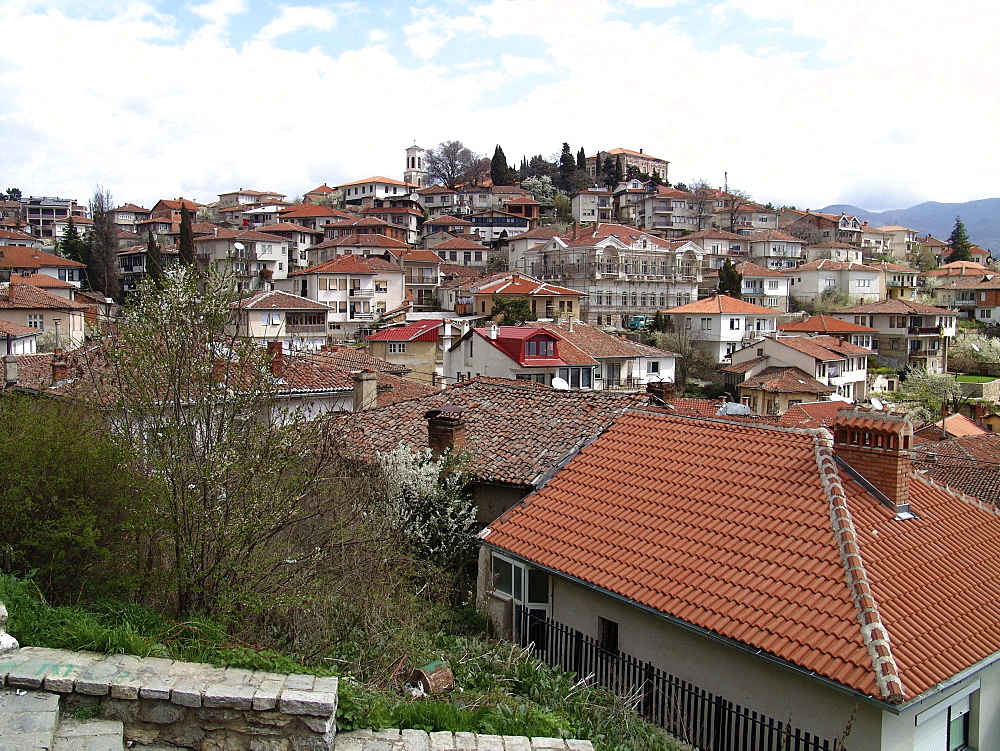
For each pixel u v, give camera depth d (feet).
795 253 337.31
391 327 184.96
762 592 31.73
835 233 379.96
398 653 31.81
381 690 27.89
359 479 46.32
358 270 234.79
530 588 40.60
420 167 486.38
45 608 24.97
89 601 27.76
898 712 25.27
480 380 64.69
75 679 21.25
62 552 27.20
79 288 226.38
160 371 28.91
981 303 294.87
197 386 29.30
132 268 273.33
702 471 41.45
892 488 35.96
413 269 265.75
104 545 28.91
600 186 466.70
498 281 237.86
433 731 24.34
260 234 285.84
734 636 30.04
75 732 20.22
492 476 47.44
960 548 35.35
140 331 29.19
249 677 23.13
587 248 263.08
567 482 45.21
